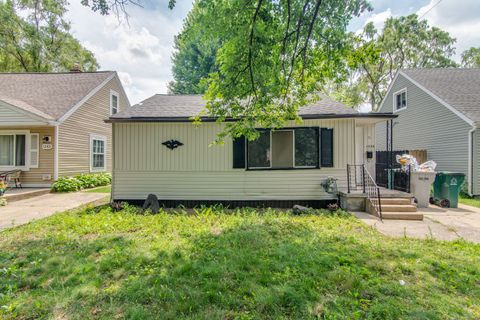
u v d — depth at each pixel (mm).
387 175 8852
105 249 4043
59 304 2598
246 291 2781
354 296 2676
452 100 11180
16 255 3822
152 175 8117
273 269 3273
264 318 2365
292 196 7863
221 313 2430
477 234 5000
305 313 2422
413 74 14016
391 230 5262
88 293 2777
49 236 4719
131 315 2400
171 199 8109
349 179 7469
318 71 5539
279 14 4613
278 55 4984
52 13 14312
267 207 7883
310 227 5262
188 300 2619
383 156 9758
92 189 11844
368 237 4672
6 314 2455
